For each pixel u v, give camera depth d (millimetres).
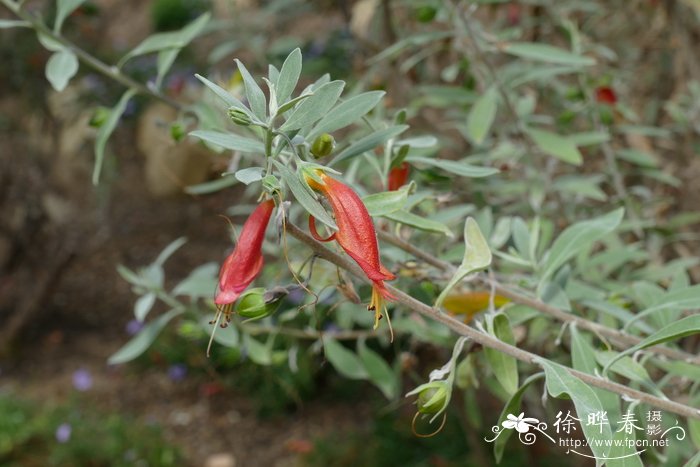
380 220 410
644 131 570
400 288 412
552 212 556
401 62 664
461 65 539
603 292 459
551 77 634
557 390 330
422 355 809
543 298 409
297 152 345
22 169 1205
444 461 893
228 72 1101
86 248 1520
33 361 1240
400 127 360
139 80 1153
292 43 689
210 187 460
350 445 998
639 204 575
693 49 724
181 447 1051
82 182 1354
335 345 497
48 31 452
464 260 349
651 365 463
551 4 630
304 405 1107
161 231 1571
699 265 633
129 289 1421
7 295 1345
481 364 463
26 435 1001
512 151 525
